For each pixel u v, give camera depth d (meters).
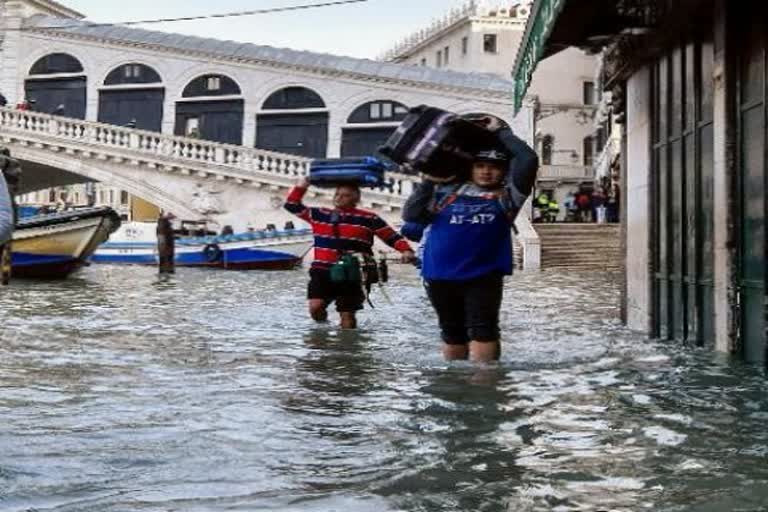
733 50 6.39
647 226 8.68
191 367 6.26
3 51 43.75
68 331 8.62
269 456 3.76
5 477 3.43
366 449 3.88
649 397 5.00
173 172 37.22
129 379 5.72
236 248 30.17
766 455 3.70
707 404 4.78
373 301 12.96
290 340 7.92
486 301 6.21
